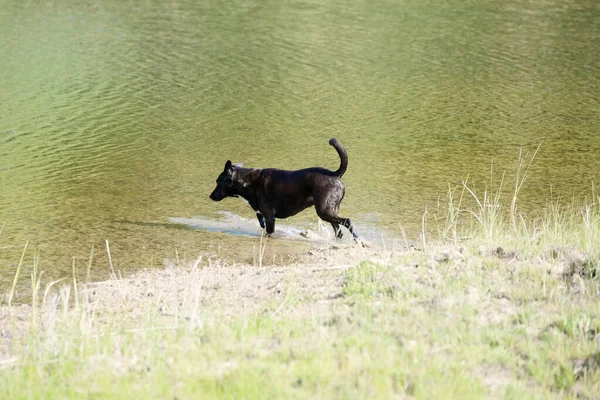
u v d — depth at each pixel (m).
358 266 11.02
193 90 25.16
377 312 8.88
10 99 23.59
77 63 27.88
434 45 31.75
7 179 17.11
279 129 21.45
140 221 14.76
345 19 36.19
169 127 21.45
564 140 20.95
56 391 7.17
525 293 9.37
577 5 40.06
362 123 22.17
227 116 22.58
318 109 23.47
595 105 24.52
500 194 16.45
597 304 8.88
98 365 7.78
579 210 15.36
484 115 23.28
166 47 30.48
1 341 9.19
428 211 15.33
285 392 6.79
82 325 8.89
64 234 13.95
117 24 34.16
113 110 22.89
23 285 11.73
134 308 10.18
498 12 38.22
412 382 7.01
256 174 14.38
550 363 7.52
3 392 7.29
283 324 8.65
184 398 6.83
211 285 11.02
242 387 6.87
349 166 18.34
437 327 8.30
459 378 7.07
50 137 20.34
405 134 21.23
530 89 26.14
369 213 15.20
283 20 35.75
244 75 26.98
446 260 10.98
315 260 12.65
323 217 13.88
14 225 14.36
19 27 32.97
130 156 18.97
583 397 6.93
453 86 26.33
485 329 8.26
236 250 13.38
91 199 15.92
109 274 12.17
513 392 6.87
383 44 31.72
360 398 6.68
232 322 8.88
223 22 35.12
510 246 11.64
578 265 10.39
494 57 30.12
